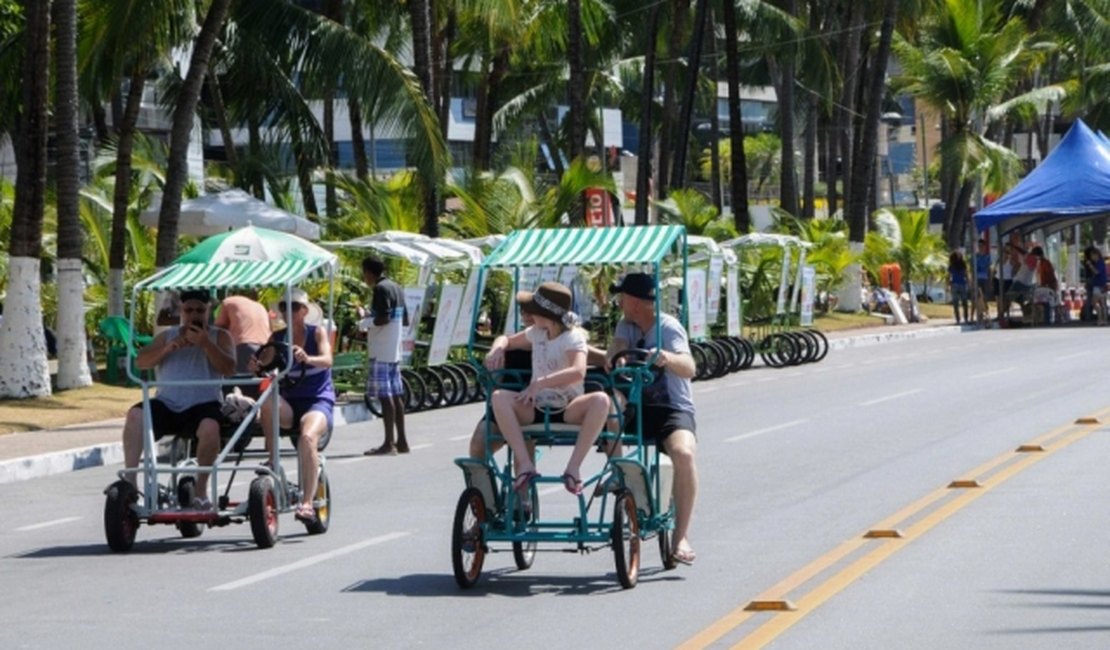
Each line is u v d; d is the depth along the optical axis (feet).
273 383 130.41
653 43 428.97
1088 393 244.83
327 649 90.79
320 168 360.07
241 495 158.51
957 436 193.77
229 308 143.84
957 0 539.29
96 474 188.96
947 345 384.88
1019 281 470.80
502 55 463.42
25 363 244.01
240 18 309.01
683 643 90.17
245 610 102.68
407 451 197.16
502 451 166.61
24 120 248.52
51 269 350.02
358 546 128.06
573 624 96.37
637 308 110.01
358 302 274.57
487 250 285.64
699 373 303.68
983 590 103.81
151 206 377.09
